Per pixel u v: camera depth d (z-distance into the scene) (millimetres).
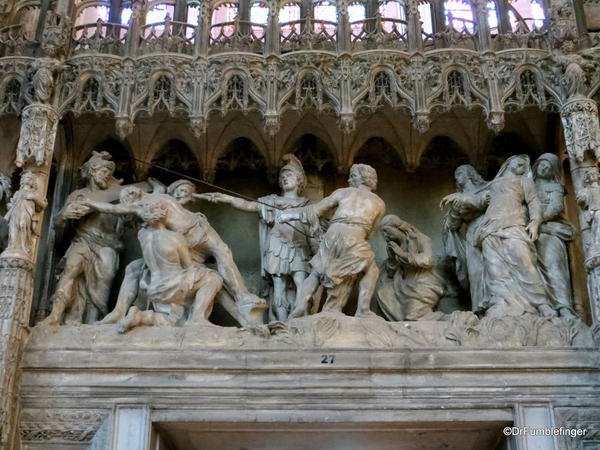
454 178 9977
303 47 9258
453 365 7812
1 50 9266
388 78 9055
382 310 8820
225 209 9891
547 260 8570
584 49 9023
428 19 10375
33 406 7762
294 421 7668
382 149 10016
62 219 8883
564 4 9211
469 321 8109
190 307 8477
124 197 8922
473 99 8977
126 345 7973
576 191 8453
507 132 9719
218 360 7859
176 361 7859
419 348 7914
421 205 9906
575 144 8492
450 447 8359
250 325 8164
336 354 7867
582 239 8406
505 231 8555
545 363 7809
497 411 7695
